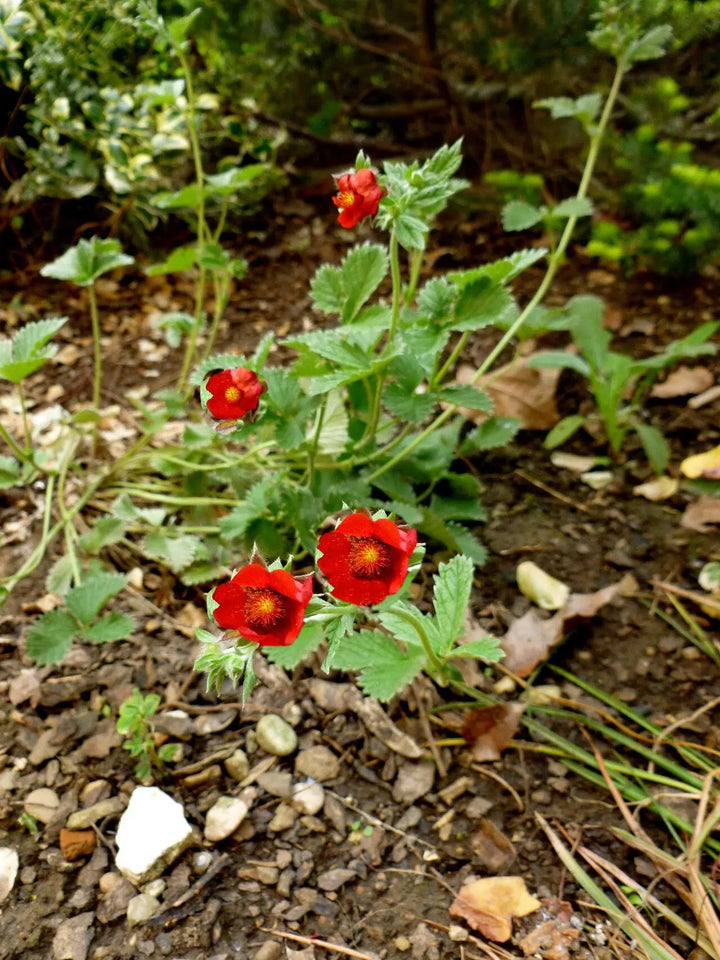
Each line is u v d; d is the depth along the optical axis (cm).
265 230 69
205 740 32
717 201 56
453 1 66
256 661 35
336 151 77
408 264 65
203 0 64
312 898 27
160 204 44
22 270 63
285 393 34
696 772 31
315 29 72
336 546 21
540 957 26
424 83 73
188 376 53
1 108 57
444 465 39
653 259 61
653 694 34
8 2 46
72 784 30
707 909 26
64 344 56
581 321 46
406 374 35
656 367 44
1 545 41
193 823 29
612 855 29
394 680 28
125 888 28
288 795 30
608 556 40
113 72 56
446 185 29
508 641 36
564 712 33
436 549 41
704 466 41
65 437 46
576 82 67
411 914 27
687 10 55
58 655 32
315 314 60
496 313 32
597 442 47
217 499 40
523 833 29
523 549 41
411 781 31
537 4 62
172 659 35
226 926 27
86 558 40
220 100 64
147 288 62
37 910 27
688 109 67
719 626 37
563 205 40
